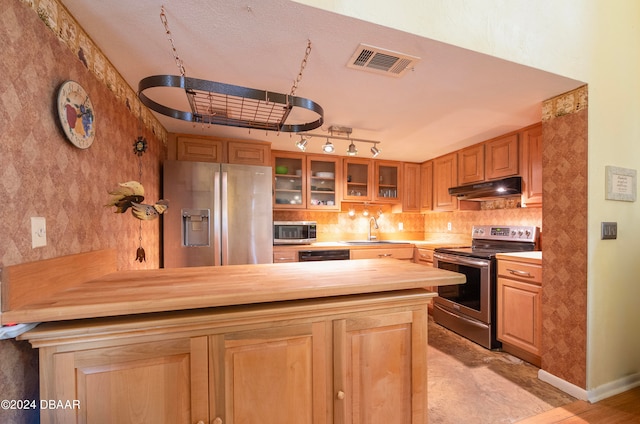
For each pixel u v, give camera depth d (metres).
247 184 2.62
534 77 1.65
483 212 3.35
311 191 3.54
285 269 1.39
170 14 1.14
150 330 0.87
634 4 1.94
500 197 2.84
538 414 1.64
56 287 0.98
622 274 1.86
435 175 3.74
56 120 1.04
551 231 1.92
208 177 2.51
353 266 1.48
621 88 1.86
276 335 1.00
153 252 2.25
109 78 1.48
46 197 0.98
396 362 1.16
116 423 0.85
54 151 1.02
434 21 1.32
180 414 0.90
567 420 1.59
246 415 0.96
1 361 0.80
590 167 1.73
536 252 2.47
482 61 1.48
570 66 1.66
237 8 1.11
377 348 1.13
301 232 3.32
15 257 0.83
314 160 3.55
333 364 1.07
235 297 0.91
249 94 1.21
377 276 1.20
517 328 2.23
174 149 2.64
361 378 1.11
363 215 4.11
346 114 2.23
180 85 1.11
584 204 1.74
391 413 1.15
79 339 0.82
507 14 1.48
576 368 1.79
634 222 1.91
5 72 0.81
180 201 2.44
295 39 1.31
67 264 1.05
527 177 2.51
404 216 4.30
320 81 1.70
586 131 1.74
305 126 1.61
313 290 1.00
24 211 0.87
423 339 1.20
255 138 2.85
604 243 1.79
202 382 0.92
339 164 3.64
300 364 1.03
